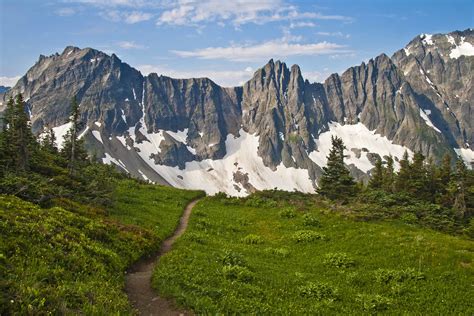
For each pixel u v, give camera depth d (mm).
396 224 35562
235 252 25578
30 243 16391
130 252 22906
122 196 47562
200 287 17859
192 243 28500
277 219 40250
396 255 25266
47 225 19375
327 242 30219
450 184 62062
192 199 60688
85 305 13016
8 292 11961
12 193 27953
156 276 19000
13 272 13508
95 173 56625
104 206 37375
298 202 50844
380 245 27469
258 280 20719
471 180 63875
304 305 18203
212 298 17047
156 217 38438
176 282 18312
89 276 16234
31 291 12211
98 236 22781
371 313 17797
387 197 51812
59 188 35750
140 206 42719
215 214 44312
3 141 51125
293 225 36406
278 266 24578
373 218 37312
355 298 19359
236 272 20875
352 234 31188
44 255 15938
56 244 17547
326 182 64938
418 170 71500
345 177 63875
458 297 19172
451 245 26719
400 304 18844
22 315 11109
